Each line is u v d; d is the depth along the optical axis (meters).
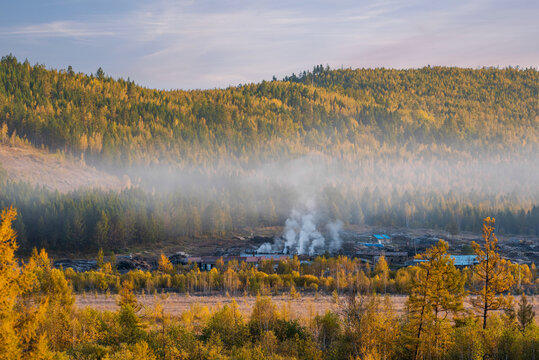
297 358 59.75
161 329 68.50
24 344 32.22
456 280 54.66
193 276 124.81
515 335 62.06
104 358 53.53
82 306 102.50
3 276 31.22
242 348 59.59
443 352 55.72
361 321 55.81
